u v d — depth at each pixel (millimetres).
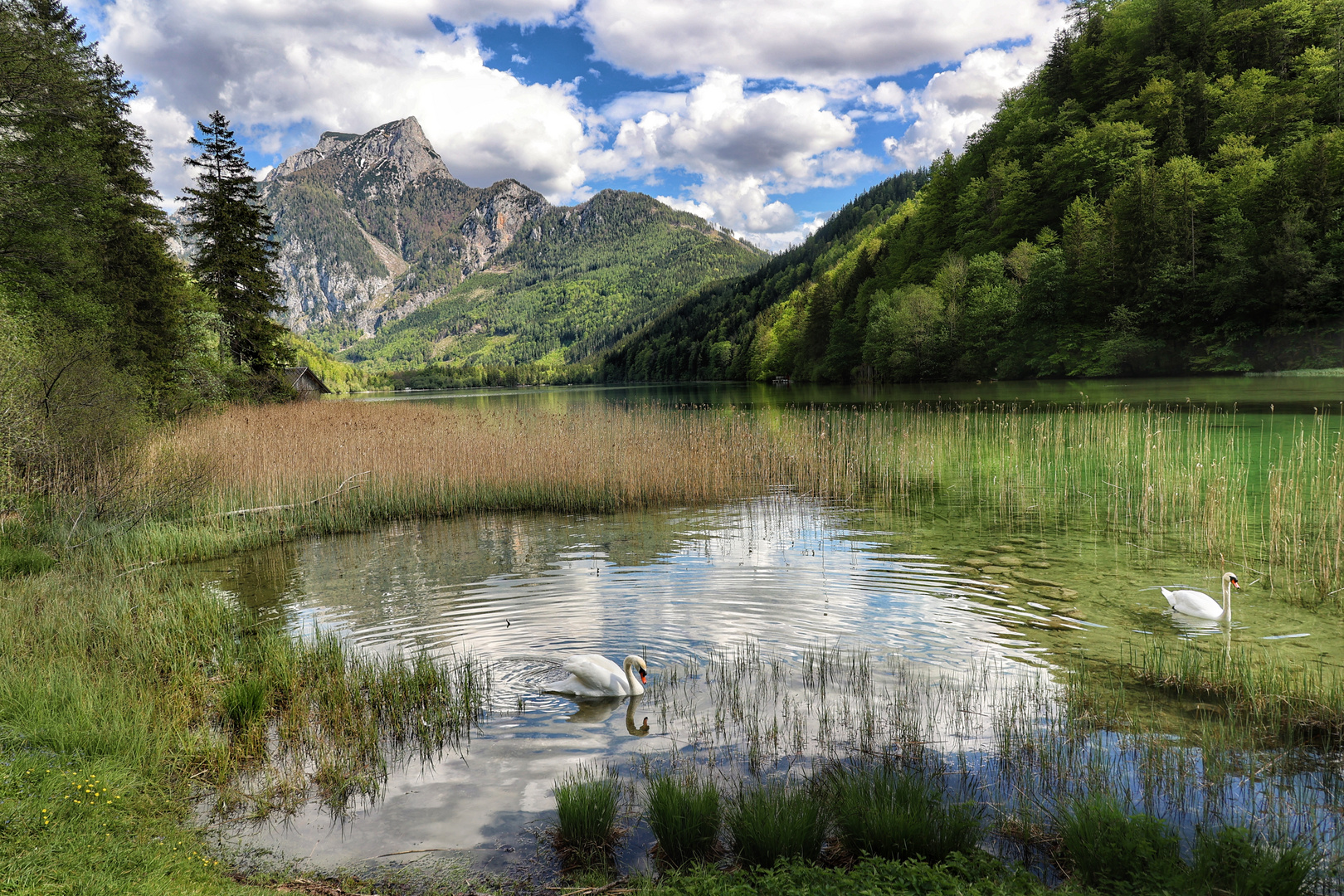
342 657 8492
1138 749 6109
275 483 19391
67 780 5410
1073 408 38094
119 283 30953
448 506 19062
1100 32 86625
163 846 4945
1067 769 5789
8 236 23828
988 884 4145
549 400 83438
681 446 24516
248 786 6023
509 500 19375
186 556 14727
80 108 25062
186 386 34812
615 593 11203
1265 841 4703
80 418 17656
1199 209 58938
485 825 5352
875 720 6734
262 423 31078
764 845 4762
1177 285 57094
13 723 6316
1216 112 69812
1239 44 76562
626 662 8023
